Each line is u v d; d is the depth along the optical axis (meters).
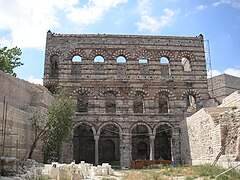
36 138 31.92
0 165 22.23
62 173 22.84
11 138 28.17
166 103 50.38
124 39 46.94
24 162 28.62
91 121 42.81
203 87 45.69
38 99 35.94
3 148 26.52
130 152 42.09
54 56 47.41
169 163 37.53
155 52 46.78
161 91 45.16
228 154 25.98
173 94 45.06
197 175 23.33
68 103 35.69
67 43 46.34
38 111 34.44
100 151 50.62
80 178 21.91
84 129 50.19
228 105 34.22
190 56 47.06
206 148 31.12
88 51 46.12
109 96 50.47
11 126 28.28
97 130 42.59
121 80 44.97
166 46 47.12
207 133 30.86
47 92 38.91
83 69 45.28
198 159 33.91
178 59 46.69
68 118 34.81
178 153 42.53
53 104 35.34
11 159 24.34
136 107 50.91
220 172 22.97
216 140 28.14
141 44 46.84
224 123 27.38
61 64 45.41
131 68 45.75
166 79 45.53
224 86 49.91
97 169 26.91
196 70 46.41
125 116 43.38
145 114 43.59
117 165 46.78
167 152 49.94
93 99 44.16
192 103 49.09
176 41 47.50
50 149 34.41
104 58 45.91
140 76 45.44
